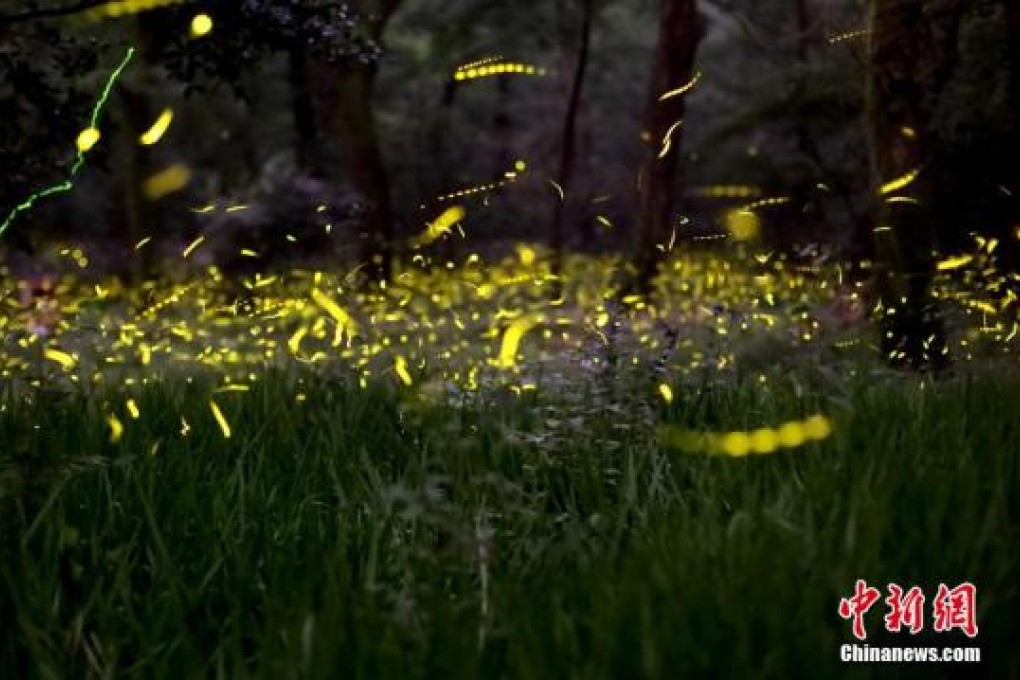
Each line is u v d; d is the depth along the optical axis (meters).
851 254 16.16
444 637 2.91
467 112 34.94
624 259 25.36
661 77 19.45
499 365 6.72
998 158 12.60
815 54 23.05
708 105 31.39
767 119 23.70
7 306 11.23
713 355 6.99
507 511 4.12
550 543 3.81
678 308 15.99
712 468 4.36
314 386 6.04
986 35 12.79
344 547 3.68
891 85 9.16
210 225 18.23
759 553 2.98
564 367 6.41
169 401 5.55
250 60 8.82
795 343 7.80
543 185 35.09
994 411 4.72
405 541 4.00
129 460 4.33
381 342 8.53
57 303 11.86
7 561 3.70
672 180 19.28
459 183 33.16
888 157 9.08
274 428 5.27
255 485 4.28
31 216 8.33
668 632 2.65
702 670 2.58
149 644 3.18
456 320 8.27
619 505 4.13
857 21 17.45
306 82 23.27
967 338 8.45
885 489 3.56
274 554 3.70
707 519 3.49
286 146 25.72
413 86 33.84
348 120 20.08
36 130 8.49
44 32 8.34
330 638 2.82
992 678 2.64
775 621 2.65
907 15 9.12
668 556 3.16
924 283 8.70
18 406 5.37
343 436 5.07
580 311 12.30
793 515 3.53
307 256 17.00
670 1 19.41
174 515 4.02
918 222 8.86
